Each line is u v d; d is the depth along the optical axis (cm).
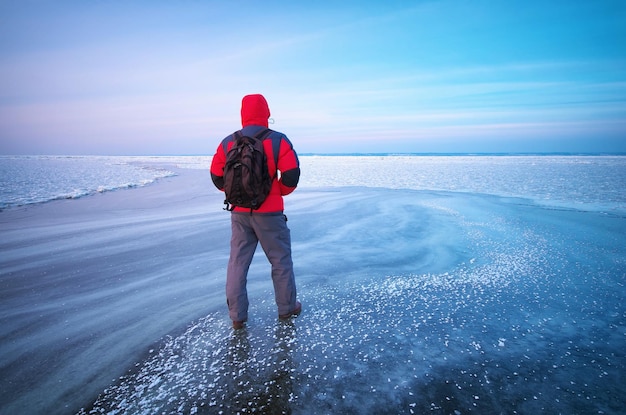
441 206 710
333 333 196
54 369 163
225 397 141
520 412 131
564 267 312
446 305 233
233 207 200
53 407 137
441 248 387
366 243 414
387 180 1411
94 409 136
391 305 234
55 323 212
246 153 180
